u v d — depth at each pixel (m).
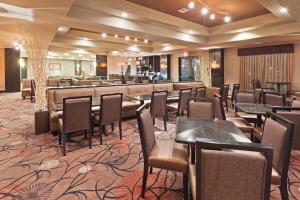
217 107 3.47
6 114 6.40
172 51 10.79
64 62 19.70
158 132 4.55
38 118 4.40
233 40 7.01
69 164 3.00
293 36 6.19
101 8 4.36
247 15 5.55
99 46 9.27
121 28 5.09
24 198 2.22
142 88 6.64
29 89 9.34
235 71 9.34
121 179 2.60
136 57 14.51
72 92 5.00
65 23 4.60
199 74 10.86
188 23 6.16
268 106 3.91
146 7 4.90
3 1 3.27
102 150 3.53
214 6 4.82
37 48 4.54
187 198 2.07
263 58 8.38
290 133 1.77
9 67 11.90
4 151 3.48
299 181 2.53
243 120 3.78
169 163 2.12
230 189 1.23
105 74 13.62
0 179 2.60
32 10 3.72
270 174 1.18
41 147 3.66
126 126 5.05
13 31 5.32
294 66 7.65
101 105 3.72
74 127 3.42
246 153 1.20
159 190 2.36
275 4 3.90
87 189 2.38
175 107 5.29
